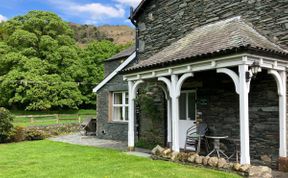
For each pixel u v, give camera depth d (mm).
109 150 11445
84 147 12594
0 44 36344
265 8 9055
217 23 10258
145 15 13703
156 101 12609
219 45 7969
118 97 16125
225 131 9727
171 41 12344
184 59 8258
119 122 15469
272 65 7738
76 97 35938
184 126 11414
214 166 7566
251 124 8945
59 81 34969
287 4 8500
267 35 8891
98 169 7895
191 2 11641
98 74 40656
